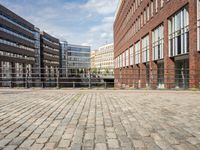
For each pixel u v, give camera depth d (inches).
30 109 312.3
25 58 3270.2
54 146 163.2
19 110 303.9
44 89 652.7
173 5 797.2
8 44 2748.5
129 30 1780.3
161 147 161.3
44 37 3973.9
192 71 656.4
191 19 659.4
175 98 449.4
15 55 2945.4
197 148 159.6
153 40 1080.8
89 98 446.6
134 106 341.7
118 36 2613.2
